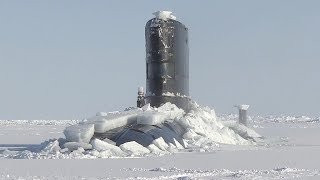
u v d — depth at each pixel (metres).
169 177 29.83
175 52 58.72
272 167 35.97
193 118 59.62
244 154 47.44
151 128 52.53
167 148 50.44
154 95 58.78
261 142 66.75
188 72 62.31
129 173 31.66
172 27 58.44
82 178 29.09
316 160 41.59
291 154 47.47
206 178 29.58
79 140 49.16
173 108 58.12
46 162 39.78
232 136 63.09
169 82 58.44
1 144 71.50
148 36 59.16
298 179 29.50
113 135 51.75
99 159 42.66
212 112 66.75
